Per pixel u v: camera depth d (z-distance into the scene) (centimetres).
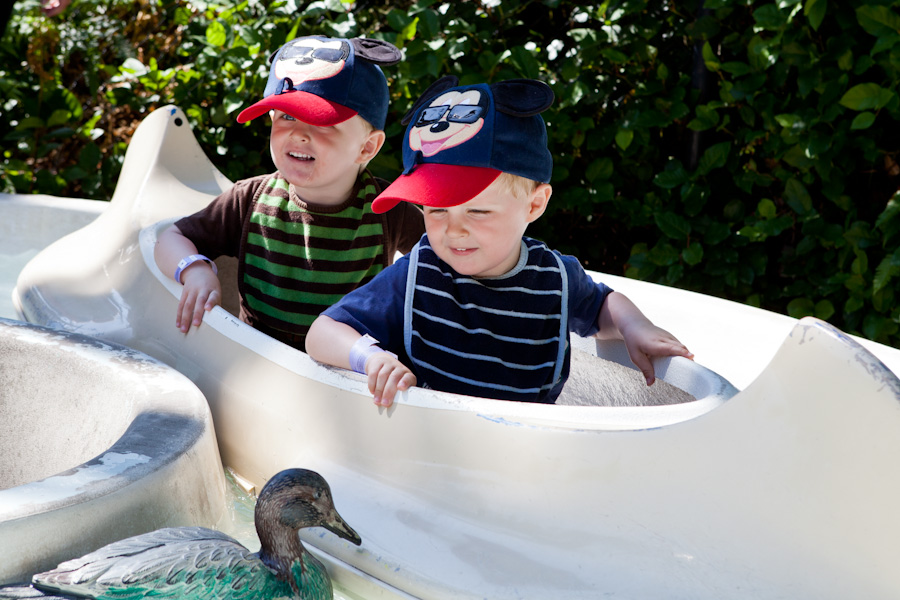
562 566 128
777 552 119
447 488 141
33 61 429
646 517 126
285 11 357
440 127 155
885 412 111
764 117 309
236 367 176
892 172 308
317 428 159
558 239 368
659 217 322
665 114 324
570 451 131
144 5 476
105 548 119
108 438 160
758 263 320
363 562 139
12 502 123
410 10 332
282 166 209
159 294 199
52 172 448
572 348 201
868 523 113
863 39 294
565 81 338
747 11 321
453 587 130
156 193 236
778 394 119
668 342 171
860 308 304
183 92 377
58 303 220
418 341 164
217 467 157
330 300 217
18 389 174
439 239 160
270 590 122
